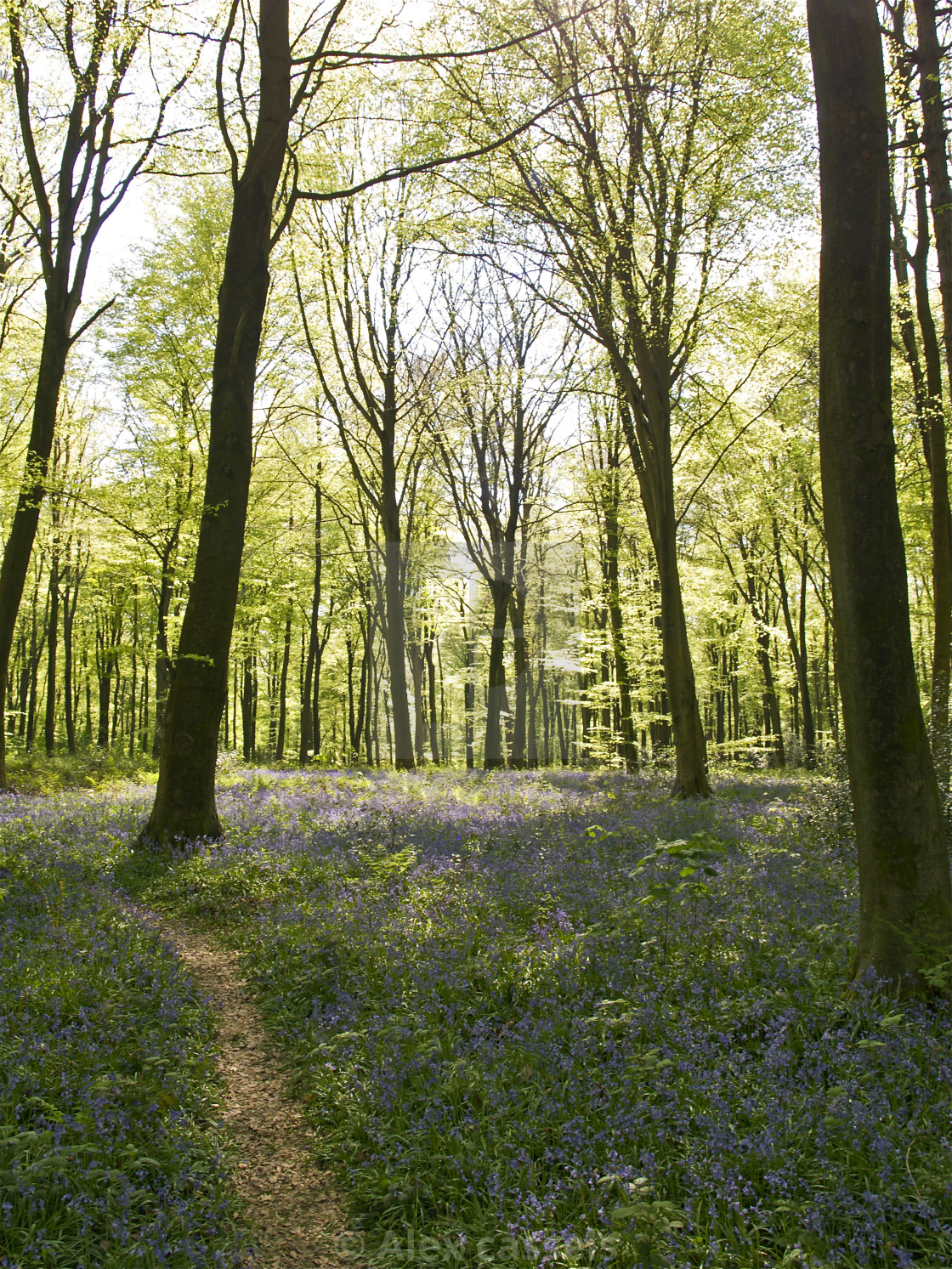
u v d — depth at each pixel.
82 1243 3.35
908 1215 3.38
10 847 10.38
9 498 21.36
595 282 15.71
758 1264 3.16
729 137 14.43
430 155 15.77
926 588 35.19
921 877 5.39
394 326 24.61
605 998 5.63
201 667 11.69
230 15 11.95
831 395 5.75
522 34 14.38
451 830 11.36
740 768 29.09
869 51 5.63
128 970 6.21
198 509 22.34
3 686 17.73
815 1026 4.93
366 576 34.22
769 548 32.91
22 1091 4.36
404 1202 3.83
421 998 5.70
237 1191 4.04
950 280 13.56
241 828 12.27
